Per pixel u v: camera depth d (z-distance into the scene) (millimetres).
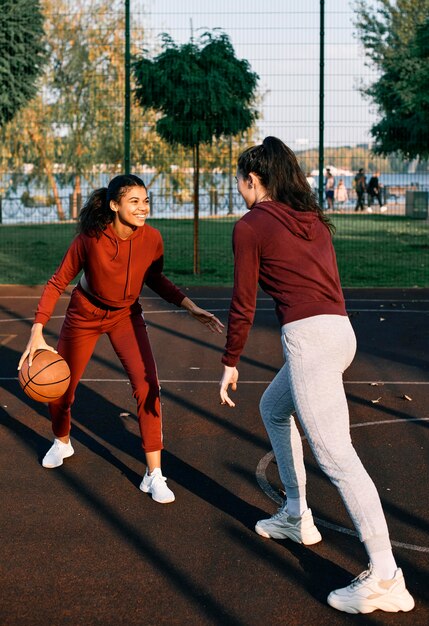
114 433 5922
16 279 14422
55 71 26922
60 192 30797
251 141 22453
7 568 3869
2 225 25938
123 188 4398
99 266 4555
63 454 5289
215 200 25812
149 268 4762
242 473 5117
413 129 18438
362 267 15883
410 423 6160
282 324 3615
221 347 8875
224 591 3658
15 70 16250
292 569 3871
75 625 3367
